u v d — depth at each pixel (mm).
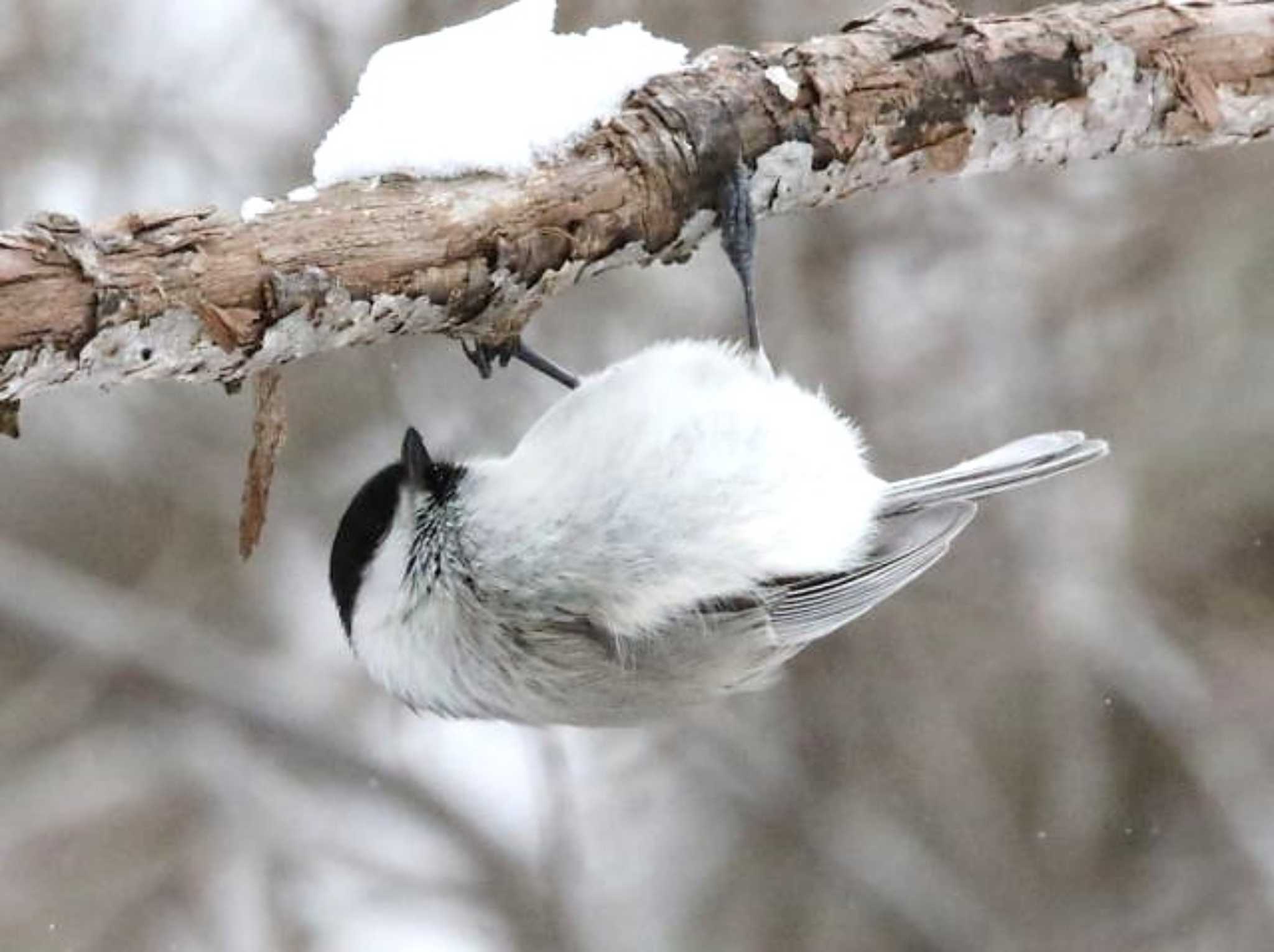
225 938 12977
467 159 5621
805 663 13109
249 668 13094
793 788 13047
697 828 13414
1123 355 12523
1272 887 12641
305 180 11961
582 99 5914
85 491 12703
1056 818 12984
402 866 13250
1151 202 12289
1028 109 6539
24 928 12688
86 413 12562
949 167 6559
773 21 11320
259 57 12133
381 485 6555
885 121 6332
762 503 6355
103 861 12961
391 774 13258
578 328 12078
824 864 13047
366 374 12242
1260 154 12148
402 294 5480
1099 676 12984
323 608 13352
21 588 12586
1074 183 12281
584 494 6234
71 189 12000
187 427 12680
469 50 5809
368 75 5719
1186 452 12680
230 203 12016
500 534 6270
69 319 4973
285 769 13258
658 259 6168
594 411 6352
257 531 6086
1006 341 12508
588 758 13516
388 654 6516
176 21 12133
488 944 13031
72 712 13008
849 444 6770
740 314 12156
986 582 12977
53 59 11977
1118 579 13008
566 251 5789
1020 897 12852
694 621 6523
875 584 6879
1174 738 12898
